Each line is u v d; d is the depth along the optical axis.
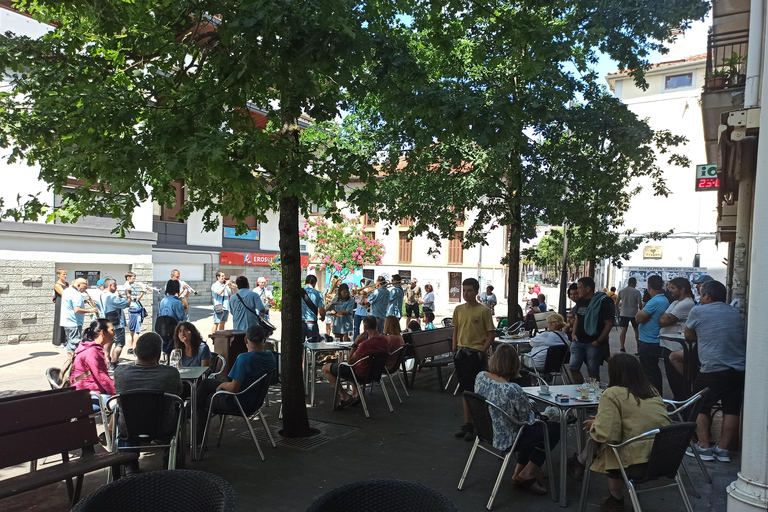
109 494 2.32
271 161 4.65
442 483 4.84
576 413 5.29
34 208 5.87
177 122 4.42
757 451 3.19
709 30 9.24
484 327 6.39
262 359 5.64
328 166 5.20
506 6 6.20
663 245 26.77
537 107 4.84
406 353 9.01
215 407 5.52
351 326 12.24
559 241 18.55
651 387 4.00
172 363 6.11
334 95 5.45
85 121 4.29
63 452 3.93
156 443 5.00
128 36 5.19
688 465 5.24
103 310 10.76
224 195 6.83
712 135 10.47
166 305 9.90
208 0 4.58
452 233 11.01
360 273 31.77
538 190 9.52
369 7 5.05
